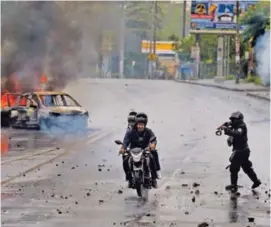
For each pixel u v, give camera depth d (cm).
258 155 2886
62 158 2797
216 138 3606
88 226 1545
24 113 4212
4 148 3147
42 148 3159
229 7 13088
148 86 10262
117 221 1600
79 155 2900
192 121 4622
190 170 2456
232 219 1630
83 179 2247
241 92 8650
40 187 2077
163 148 3159
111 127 4272
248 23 9450
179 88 9762
